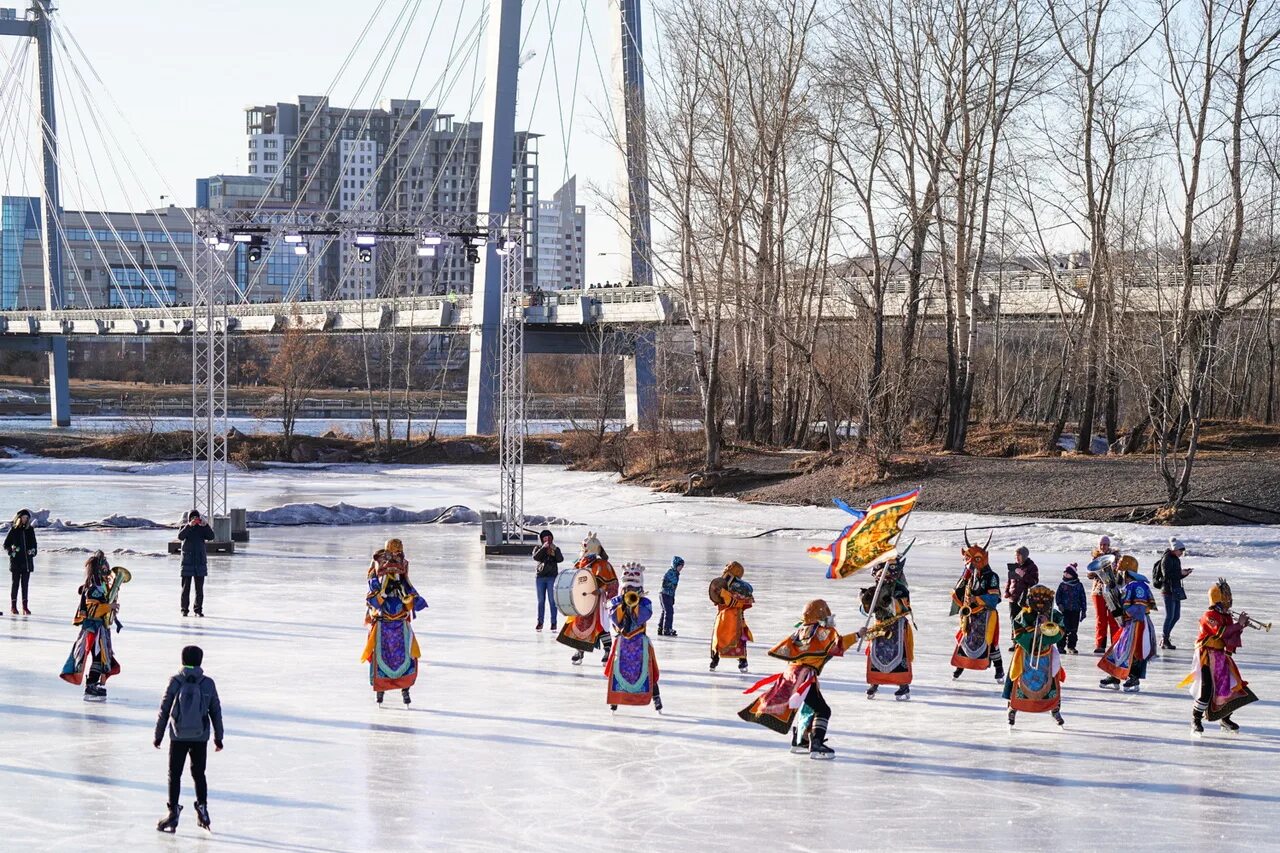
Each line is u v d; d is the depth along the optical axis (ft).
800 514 150.51
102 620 52.90
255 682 55.98
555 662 61.67
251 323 300.61
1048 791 39.81
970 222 181.78
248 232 118.32
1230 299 170.50
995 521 135.54
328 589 89.20
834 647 43.80
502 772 41.55
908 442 196.03
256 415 416.67
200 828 35.42
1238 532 124.88
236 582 93.20
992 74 170.40
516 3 237.66
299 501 179.73
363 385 511.40
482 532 120.37
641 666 50.34
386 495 193.47
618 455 219.41
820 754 43.80
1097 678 59.57
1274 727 48.85
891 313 226.17
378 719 49.03
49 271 394.32
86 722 48.29
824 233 199.62
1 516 150.10
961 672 58.80
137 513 156.66
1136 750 45.09
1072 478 148.25
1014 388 293.43
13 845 33.78
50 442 289.53
